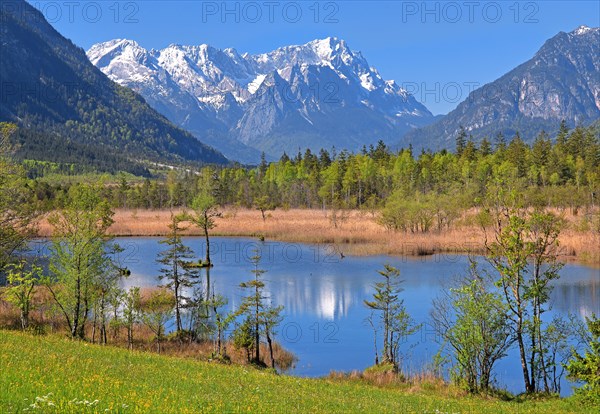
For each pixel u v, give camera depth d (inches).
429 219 3481.8
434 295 2069.4
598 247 2709.2
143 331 1691.7
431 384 1285.7
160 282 2331.4
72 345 1099.9
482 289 1298.0
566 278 2273.6
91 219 1545.3
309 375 1376.7
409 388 1259.8
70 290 1502.2
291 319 1862.7
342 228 3772.1
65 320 1699.1
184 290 2220.7
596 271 2407.7
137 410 569.3
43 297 1834.4
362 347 1598.2
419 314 1831.9
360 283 2365.9
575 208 3946.9
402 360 1482.5
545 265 2480.3
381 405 900.0
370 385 1262.3
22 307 1510.8
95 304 1568.7
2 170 1691.7
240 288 2300.7
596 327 1016.9
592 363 996.6
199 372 1005.2
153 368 960.9
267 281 2438.5
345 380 1296.8
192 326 1792.6
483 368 1250.6
